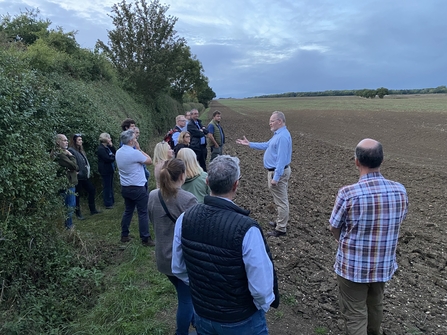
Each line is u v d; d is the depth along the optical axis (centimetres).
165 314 384
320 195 892
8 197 391
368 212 275
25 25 1427
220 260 203
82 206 789
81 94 922
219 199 217
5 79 426
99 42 1955
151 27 2008
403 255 537
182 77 3625
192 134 813
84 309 385
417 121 3275
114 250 535
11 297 363
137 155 536
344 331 355
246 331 215
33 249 410
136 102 1858
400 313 382
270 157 575
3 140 390
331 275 463
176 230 241
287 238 591
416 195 891
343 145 2059
